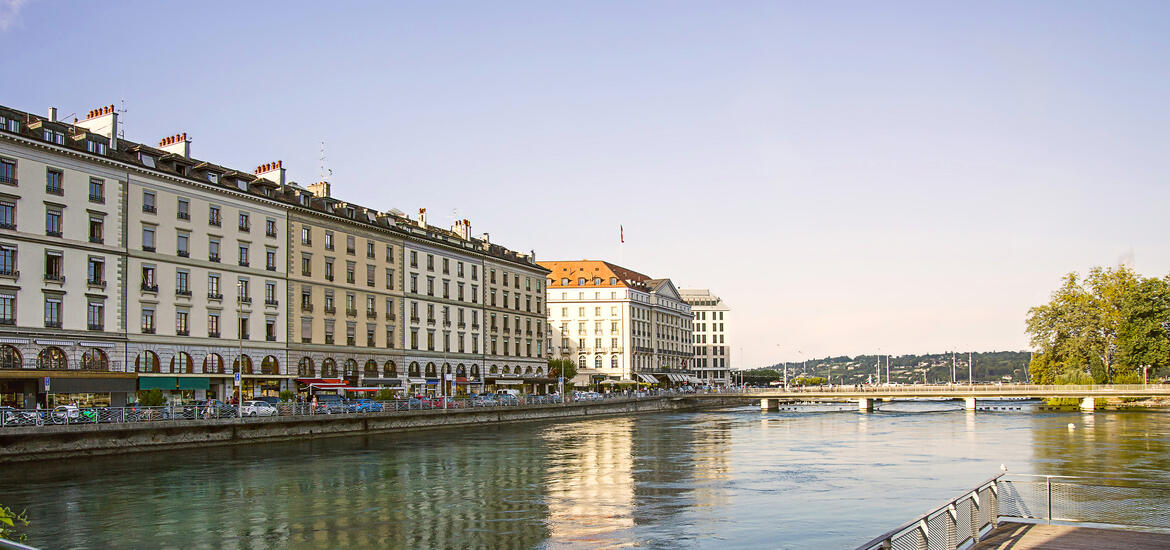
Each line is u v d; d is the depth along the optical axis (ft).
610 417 366.02
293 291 280.72
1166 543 69.21
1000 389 384.06
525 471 154.81
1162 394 349.41
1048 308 419.74
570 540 93.76
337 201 311.27
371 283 316.40
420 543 92.73
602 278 581.53
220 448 193.47
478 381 370.53
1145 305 392.06
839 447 204.54
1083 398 376.27
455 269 367.45
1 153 201.77
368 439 227.40
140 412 180.34
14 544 32.30
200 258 249.34
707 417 366.63
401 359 328.90
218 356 253.03
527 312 423.64
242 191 262.26
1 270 200.23
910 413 390.83
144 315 232.32
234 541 93.91
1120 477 138.31
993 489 77.15
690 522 103.91
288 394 249.96
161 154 245.24
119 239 226.99
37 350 205.87
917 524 58.59
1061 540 70.74
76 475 144.97
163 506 115.14
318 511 111.75
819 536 95.40
